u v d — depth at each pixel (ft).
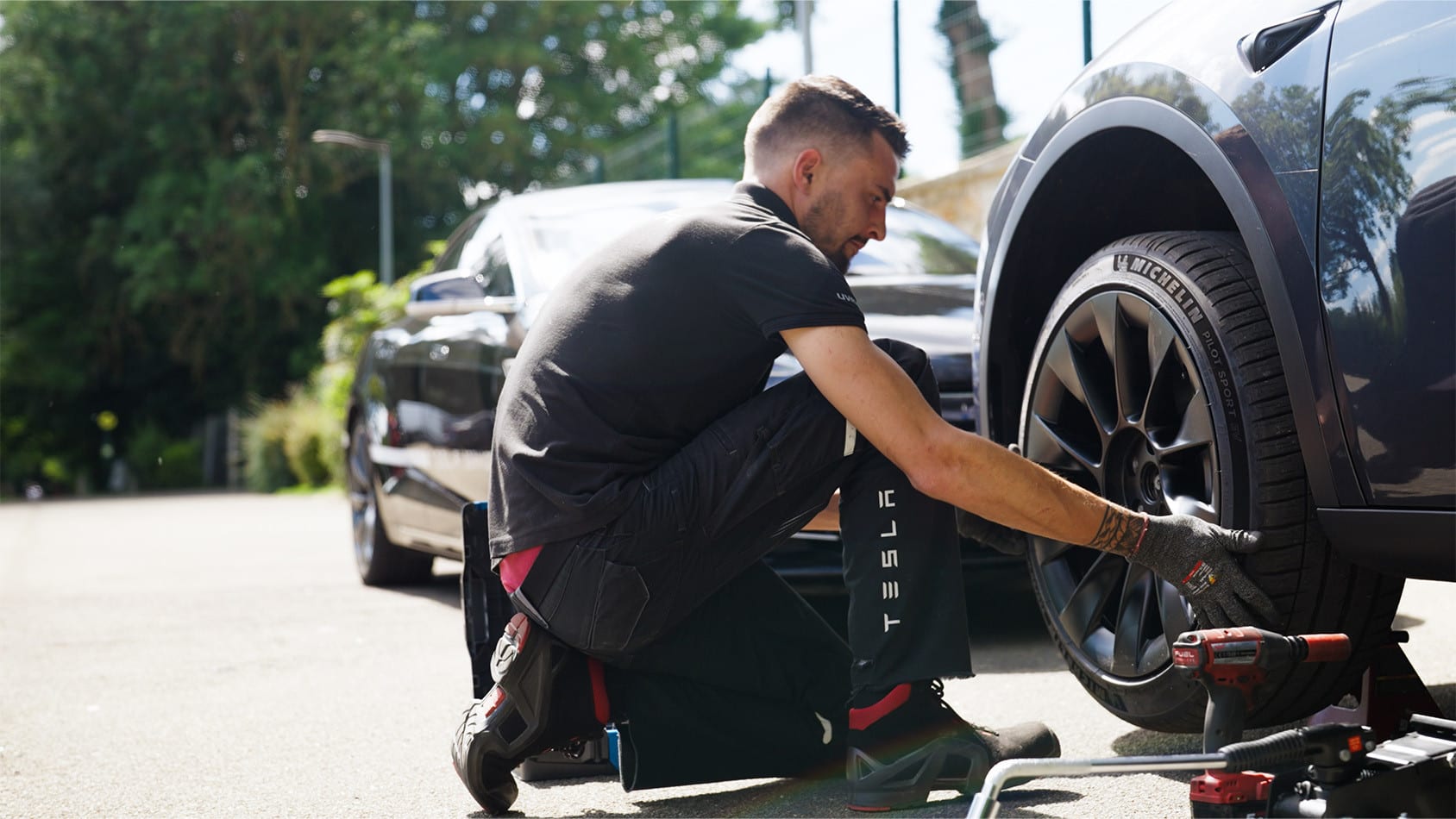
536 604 6.55
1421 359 5.43
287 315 85.71
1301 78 5.95
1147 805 6.41
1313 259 5.84
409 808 7.06
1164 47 6.81
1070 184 7.66
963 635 6.43
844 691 7.06
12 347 89.04
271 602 16.30
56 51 87.92
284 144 87.51
